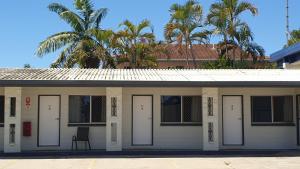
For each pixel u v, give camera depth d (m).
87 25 33.97
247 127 20.00
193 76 19.86
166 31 35.50
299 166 14.78
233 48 36.72
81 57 31.81
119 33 33.34
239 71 22.33
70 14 33.28
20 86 18.14
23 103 19.39
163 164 15.24
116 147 18.89
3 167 14.72
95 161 16.03
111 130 18.94
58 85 17.91
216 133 19.17
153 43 34.66
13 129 18.67
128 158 16.83
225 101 20.05
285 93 20.19
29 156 17.48
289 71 22.38
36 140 19.39
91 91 19.75
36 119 19.44
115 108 18.97
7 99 18.52
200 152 18.59
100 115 19.77
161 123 19.83
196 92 19.98
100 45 33.06
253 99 20.14
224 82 18.25
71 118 19.67
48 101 19.58
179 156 17.42
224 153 18.31
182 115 19.94
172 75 20.23
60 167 14.66
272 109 20.16
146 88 19.84
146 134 19.78
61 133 19.55
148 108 19.84
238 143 19.95
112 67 33.31
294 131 20.11
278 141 20.05
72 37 33.16
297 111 20.08
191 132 19.89
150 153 18.27
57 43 32.62
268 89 20.16
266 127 20.08
